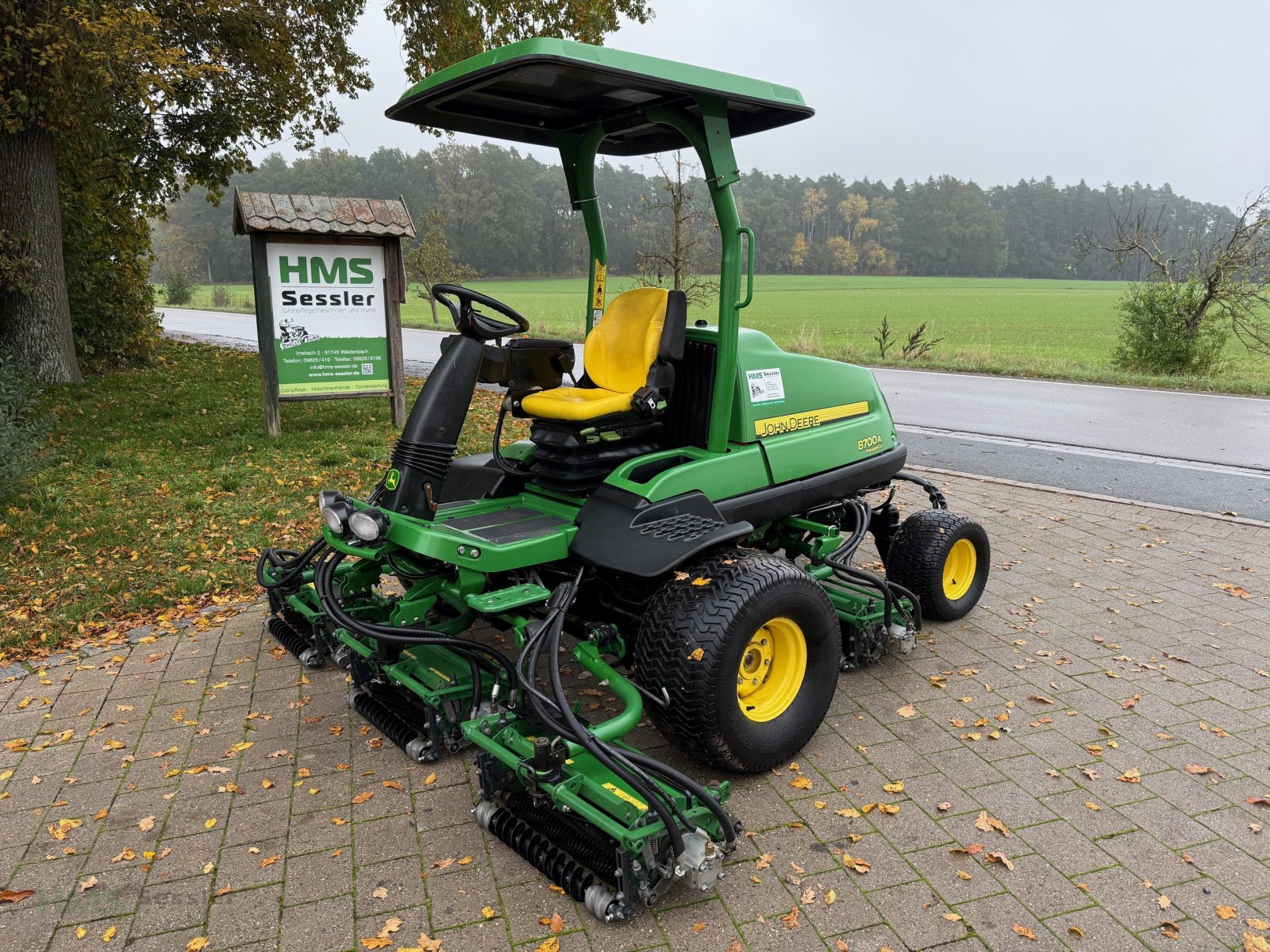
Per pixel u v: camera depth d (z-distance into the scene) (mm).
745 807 2928
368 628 2967
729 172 3297
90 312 12945
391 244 8422
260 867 2656
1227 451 8648
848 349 19469
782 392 3832
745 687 3145
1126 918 2400
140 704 3678
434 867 2645
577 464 3520
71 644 4270
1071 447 8953
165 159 13875
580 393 3572
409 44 13391
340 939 2357
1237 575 5141
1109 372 15367
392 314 8625
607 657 3598
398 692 3508
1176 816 2863
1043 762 3188
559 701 2615
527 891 2537
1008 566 5309
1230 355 20875
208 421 9195
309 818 2896
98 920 2443
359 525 2941
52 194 11023
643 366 3580
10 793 3066
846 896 2494
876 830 2799
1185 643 4203
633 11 14234
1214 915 2414
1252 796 2963
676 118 3348
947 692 3725
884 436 4453
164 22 10789
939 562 4238
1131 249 16469
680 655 2834
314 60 14242
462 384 3244
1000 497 6926
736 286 3400
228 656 4125
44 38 8367
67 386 11023
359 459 7660
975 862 2641
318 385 8492
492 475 3857
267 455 7734
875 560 5340
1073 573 5195
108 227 13633
